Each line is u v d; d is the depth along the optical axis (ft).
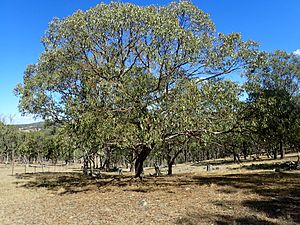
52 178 95.40
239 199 42.32
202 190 52.37
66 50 66.49
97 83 57.11
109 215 35.14
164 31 56.29
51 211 39.47
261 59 61.93
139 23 59.57
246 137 70.64
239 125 60.29
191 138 66.80
